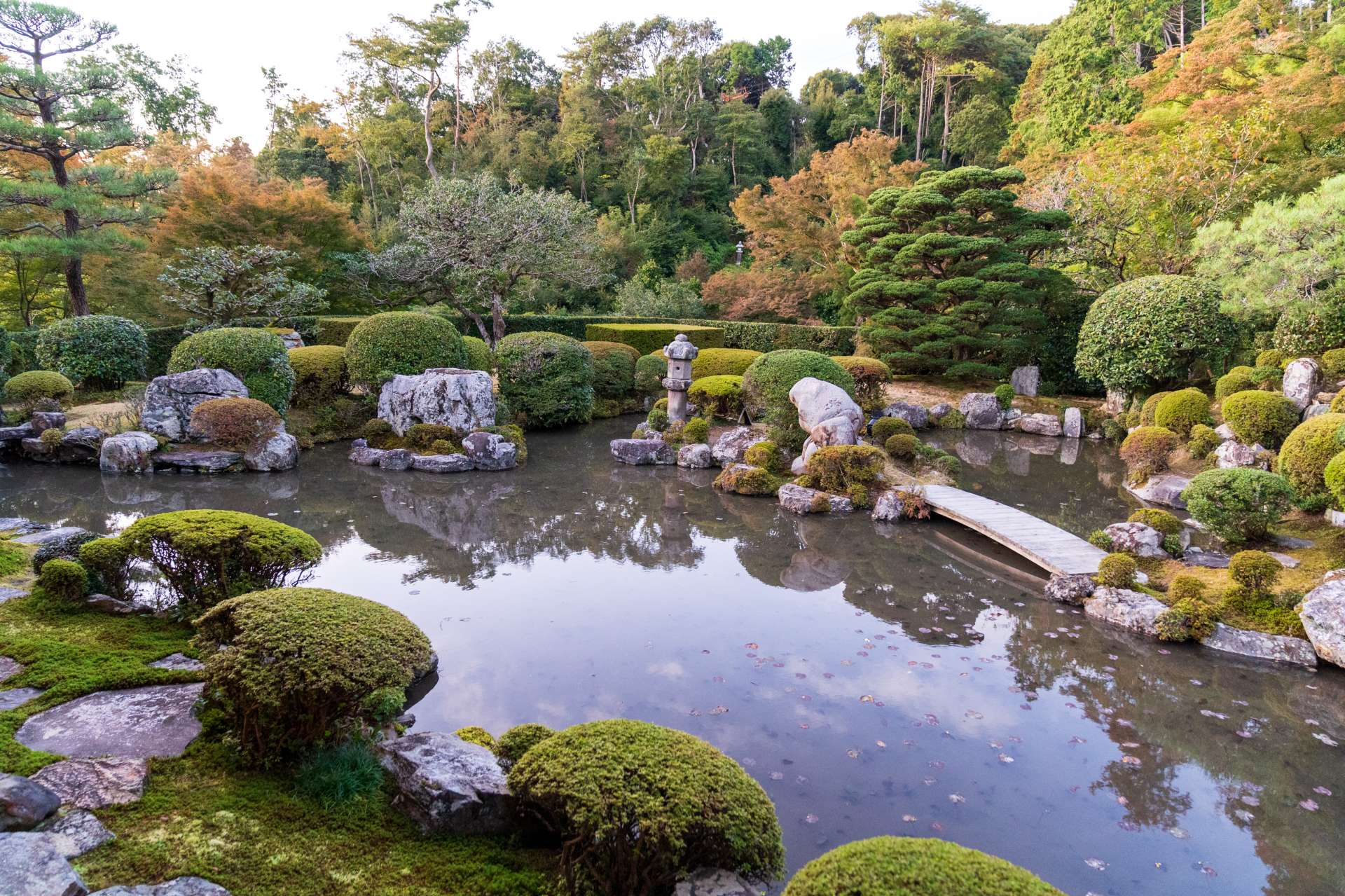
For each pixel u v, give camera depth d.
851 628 6.10
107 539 5.39
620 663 5.36
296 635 3.35
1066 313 18.78
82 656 4.48
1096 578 6.80
